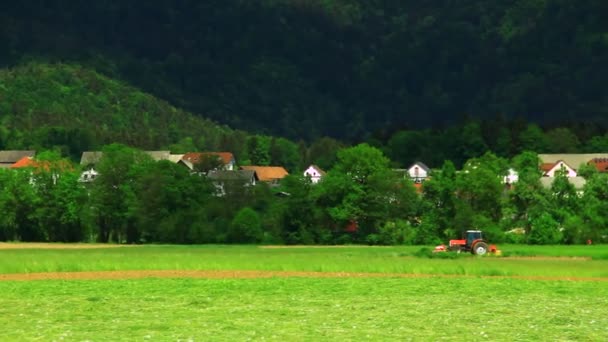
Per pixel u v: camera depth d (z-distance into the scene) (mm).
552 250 176750
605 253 165250
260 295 91375
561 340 66375
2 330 69562
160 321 74000
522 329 71000
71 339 65625
